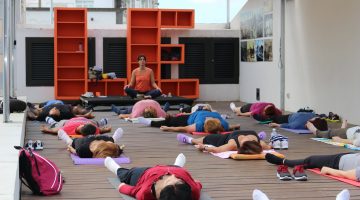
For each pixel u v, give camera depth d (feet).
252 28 51.06
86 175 19.86
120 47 52.44
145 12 52.06
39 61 51.47
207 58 53.78
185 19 52.85
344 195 14.06
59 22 50.21
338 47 37.42
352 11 35.76
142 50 52.21
